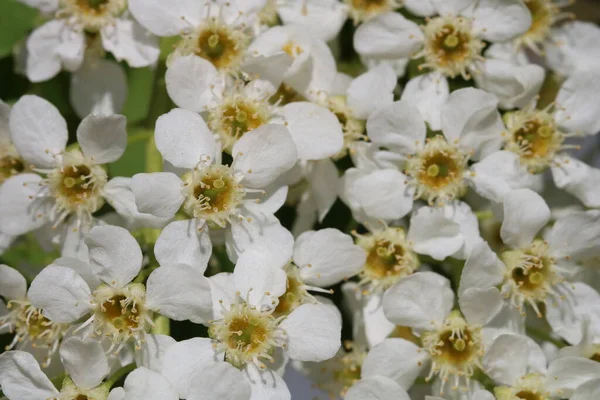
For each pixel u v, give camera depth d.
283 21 0.23
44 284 0.21
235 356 0.21
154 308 0.21
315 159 0.22
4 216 0.22
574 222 0.22
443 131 0.22
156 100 0.22
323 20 0.23
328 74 0.22
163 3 0.22
